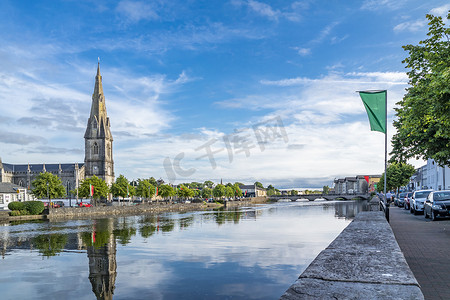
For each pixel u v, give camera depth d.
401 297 3.17
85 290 12.70
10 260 18.47
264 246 21.81
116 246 22.95
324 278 3.80
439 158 21.02
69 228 37.47
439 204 22.53
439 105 12.74
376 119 19.03
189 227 36.84
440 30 14.77
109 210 71.94
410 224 20.66
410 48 18.17
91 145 152.50
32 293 12.40
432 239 13.96
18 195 87.50
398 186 84.75
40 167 155.25
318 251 19.86
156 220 49.66
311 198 186.62
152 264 16.80
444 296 6.42
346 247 6.00
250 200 180.12
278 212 67.56
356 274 3.97
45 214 57.47
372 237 7.46
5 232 33.53
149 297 11.70
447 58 14.06
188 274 14.59
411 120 17.55
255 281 13.36
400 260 4.77
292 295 3.24
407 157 24.44
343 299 3.12
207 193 189.62
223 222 43.12
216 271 15.05
